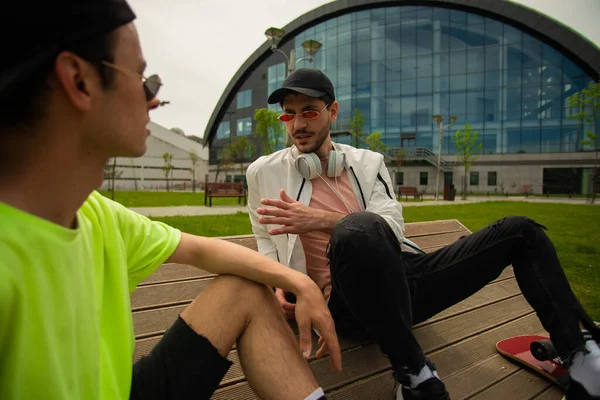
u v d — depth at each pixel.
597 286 4.23
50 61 0.55
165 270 1.95
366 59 39.16
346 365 1.67
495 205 19.23
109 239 0.86
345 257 1.19
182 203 17.16
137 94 0.68
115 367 0.83
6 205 0.57
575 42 32.72
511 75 35.91
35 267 0.58
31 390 0.58
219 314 0.99
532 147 35.91
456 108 37.34
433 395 1.22
